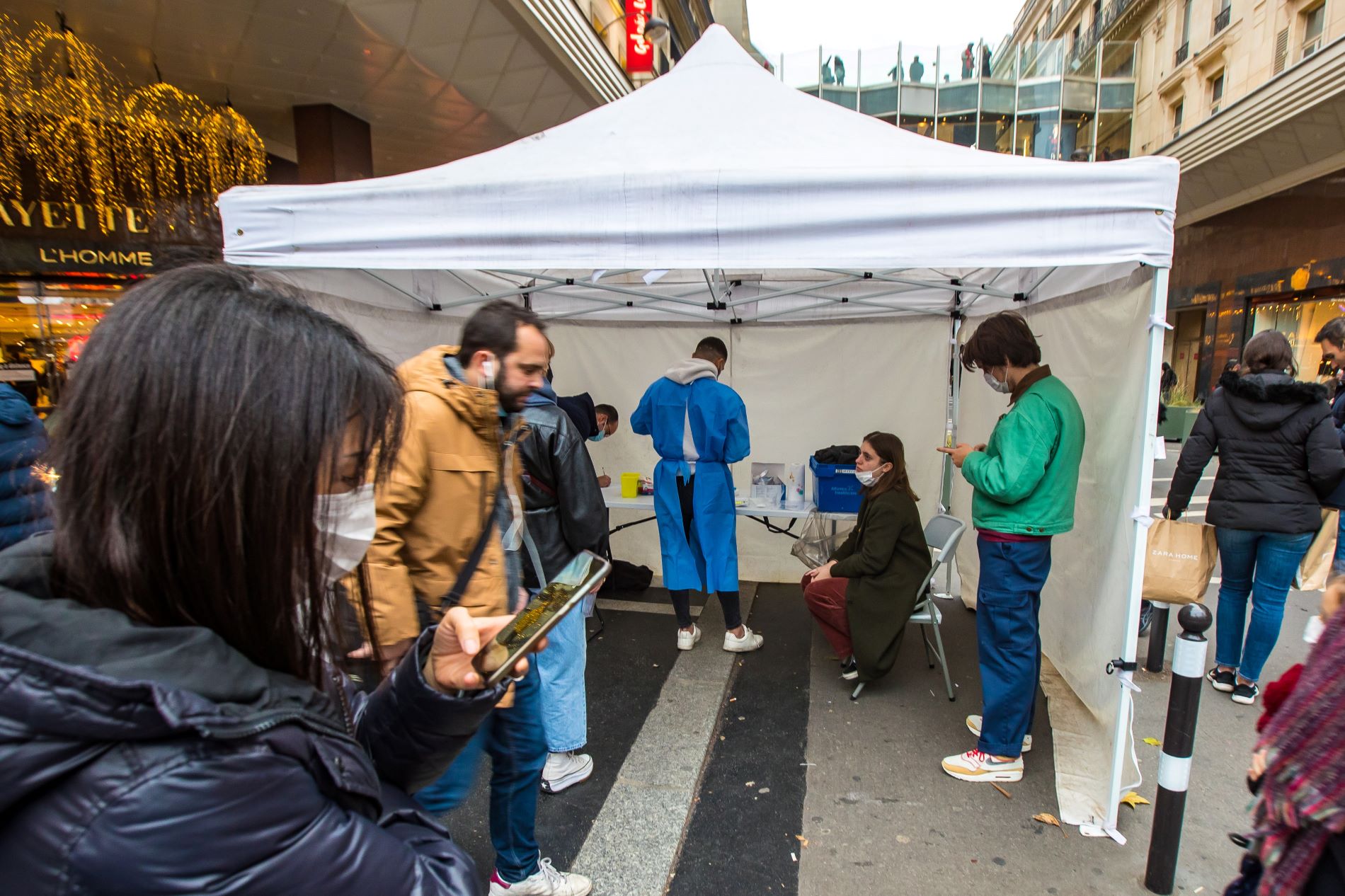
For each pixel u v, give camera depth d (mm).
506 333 1629
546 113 6855
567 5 5832
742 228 2018
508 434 1782
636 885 2098
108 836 436
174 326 506
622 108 2711
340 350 581
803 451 4895
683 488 3736
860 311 4672
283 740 512
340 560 748
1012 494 2338
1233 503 3010
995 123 21438
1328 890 1160
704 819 2414
